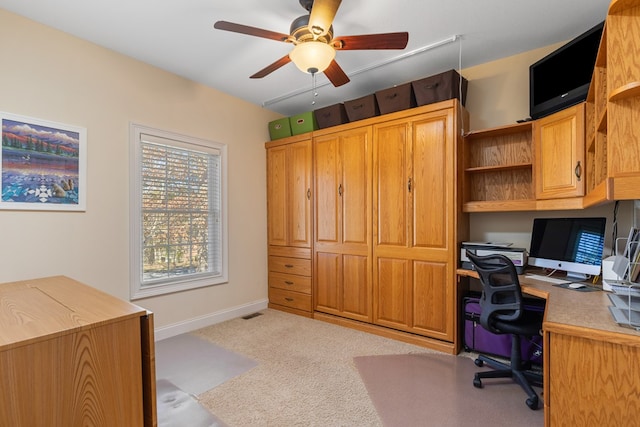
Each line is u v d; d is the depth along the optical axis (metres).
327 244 3.53
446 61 2.88
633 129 1.10
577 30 2.38
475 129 2.99
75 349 0.98
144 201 2.94
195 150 3.32
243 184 3.81
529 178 2.71
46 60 2.32
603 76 1.53
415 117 2.88
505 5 2.09
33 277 2.26
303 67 1.98
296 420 1.80
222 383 2.20
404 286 2.95
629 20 1.12
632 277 1.43
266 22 2.28
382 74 3.14
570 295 1.79
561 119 2.20
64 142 2.41
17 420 0.87
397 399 2.00
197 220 3.39
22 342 0.88
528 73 2.72
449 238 2.69
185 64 2.93
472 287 3.07
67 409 0.97
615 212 2.27
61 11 2.15
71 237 2.46
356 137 3.30
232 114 3.68
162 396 2.04
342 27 2.33
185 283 3.20
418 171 2.87
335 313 3.46
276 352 2.71
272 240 4.06
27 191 2.23
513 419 1.80
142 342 1.17
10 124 2.16
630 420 1.12
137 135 2.85
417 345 2.84
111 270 2.68
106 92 2.65
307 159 3.71
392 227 3.04
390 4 2.08
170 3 2.07
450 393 2.07
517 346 2.16
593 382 1.18
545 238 2.47
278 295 3.99
